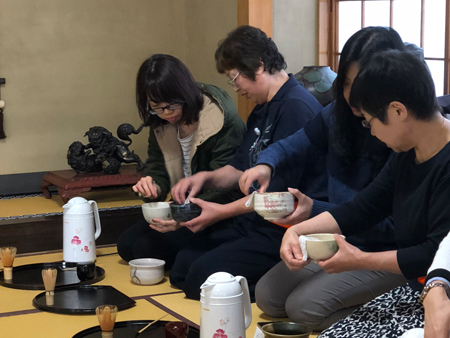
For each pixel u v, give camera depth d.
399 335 1.80
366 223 2.14
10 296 2.76
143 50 5.34
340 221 2.14
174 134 3.36
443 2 3.59
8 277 2.97
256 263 2.73
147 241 3.26
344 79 2.20
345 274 2.32
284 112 2.77
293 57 4.35
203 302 1.87
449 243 1.55
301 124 2.73
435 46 3.66
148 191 3.26
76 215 3.11
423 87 1.73
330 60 4.39
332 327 1.96
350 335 1.89
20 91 5.00
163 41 5.39
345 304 2.31
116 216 4.02
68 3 5.07
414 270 1.82
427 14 3.69
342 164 2.41
